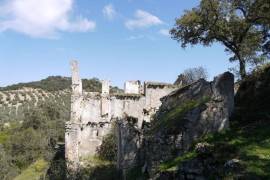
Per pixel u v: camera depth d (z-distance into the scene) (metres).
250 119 29.73
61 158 70.06
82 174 55.75
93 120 63.78
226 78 29.73
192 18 40.88
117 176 46.72
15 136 91.31
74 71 64.75
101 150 61.44
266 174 21.47
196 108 29.53
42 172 71.25
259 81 35.12
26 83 177.88
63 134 91.62
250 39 40.72
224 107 29.02
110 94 64.19
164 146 30.53
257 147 24.83
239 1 39.34
